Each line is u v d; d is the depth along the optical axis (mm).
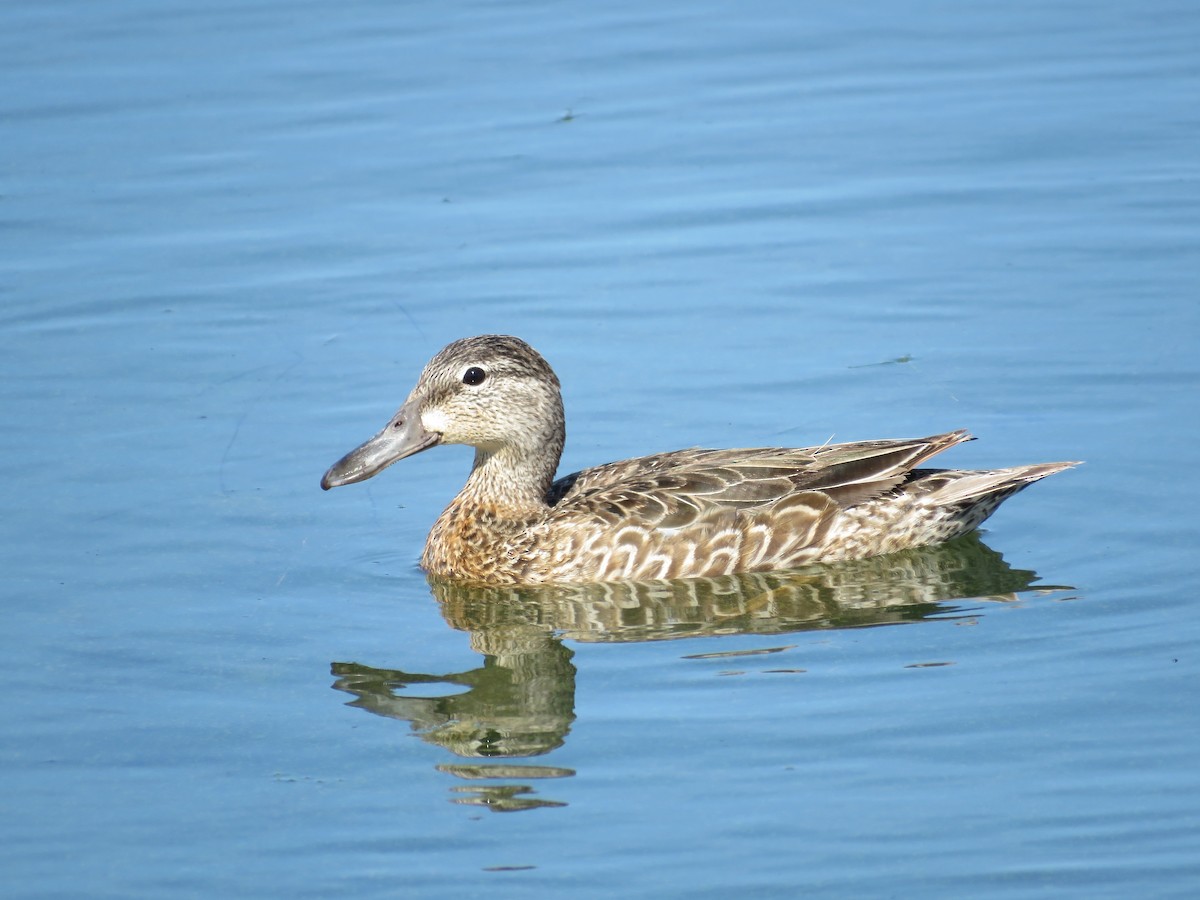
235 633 14781
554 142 24078
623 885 11195
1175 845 11383
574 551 15805
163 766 12773
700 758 12633
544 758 12719
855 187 22922
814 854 11438
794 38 26953
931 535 16141
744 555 15805
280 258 21641
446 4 28234
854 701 13352
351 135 24234
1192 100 24547
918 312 20234
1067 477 17000
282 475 17594
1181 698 13148
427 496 17656
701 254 21656
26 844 11805
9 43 26328
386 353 19750
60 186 22969
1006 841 11492
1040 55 26141
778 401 18625
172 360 19625
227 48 26438
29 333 20016
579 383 19094
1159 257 20984
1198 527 15961
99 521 16594
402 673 14195
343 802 12289
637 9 28031
